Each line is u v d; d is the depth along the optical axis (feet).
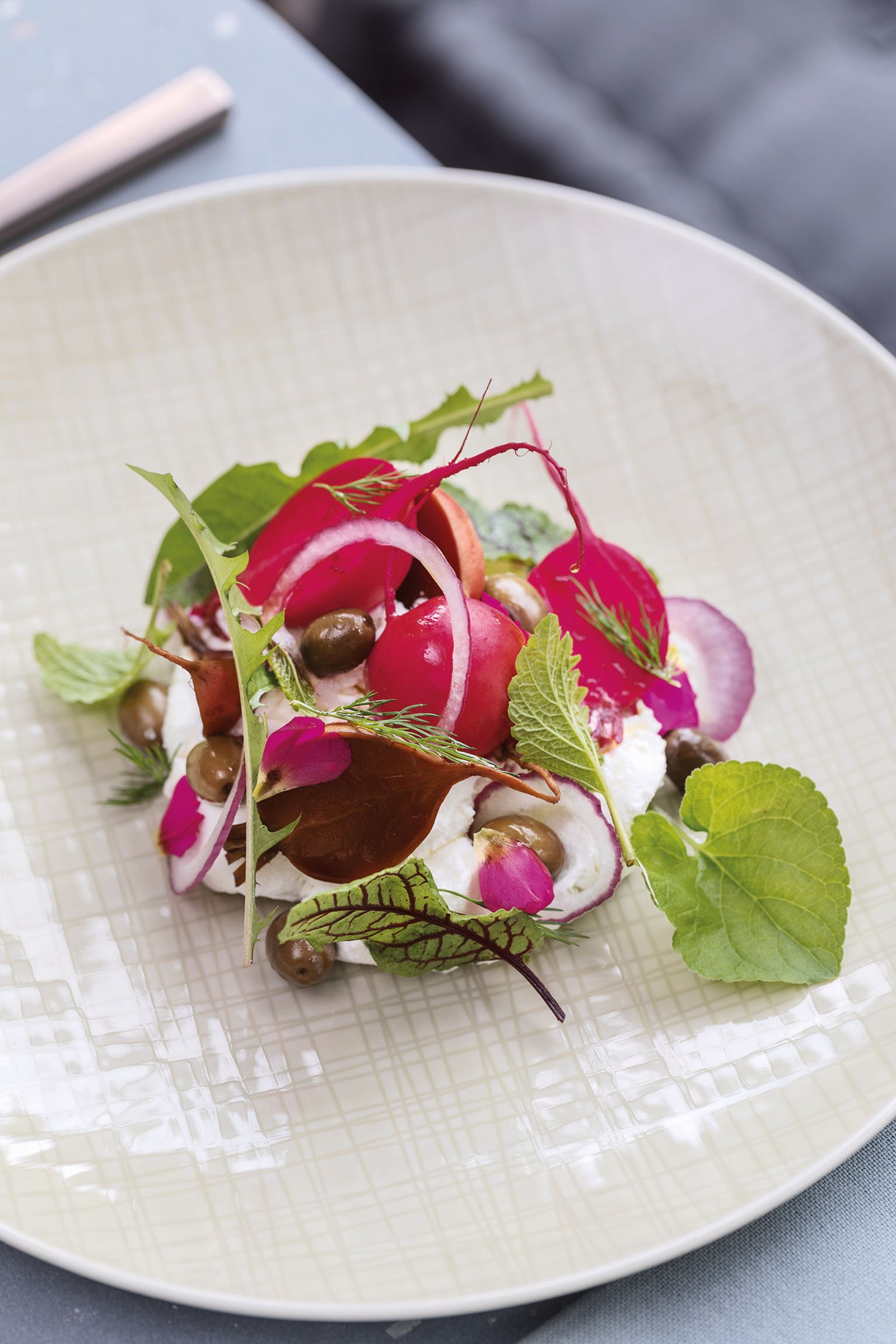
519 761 1.65
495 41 2.72
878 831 1.72
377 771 1.59
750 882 1.64
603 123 2.64
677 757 1.74
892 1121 1.60
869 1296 1.54
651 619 1.74
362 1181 1.57
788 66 2.67
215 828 1.66
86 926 1.68
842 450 1.83
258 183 1.89
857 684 1.78
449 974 1.66
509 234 1.91
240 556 1.53
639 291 1.90
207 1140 1.59
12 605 1.79
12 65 2.06
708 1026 1.63
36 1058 1.61
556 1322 1.54
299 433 1.89
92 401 1.85
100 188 1.98
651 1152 1.58
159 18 2.10
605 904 1.70
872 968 1.63
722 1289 1.55
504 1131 1.60
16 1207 1.53
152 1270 1.51
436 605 1.64
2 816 1.71
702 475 1.87
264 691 1.59
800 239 2.56
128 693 1.76
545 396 1.78
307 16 2.80
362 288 1.91
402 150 2.05
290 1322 1.55
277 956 1.63
